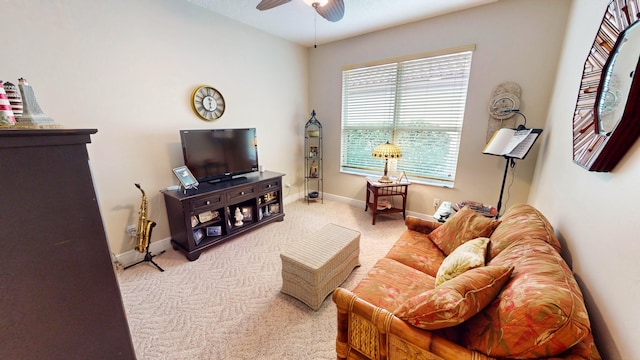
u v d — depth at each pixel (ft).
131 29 7.23
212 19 9.12
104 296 2.33
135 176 7.82
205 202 8.26
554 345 2.32
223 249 8.80
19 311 1.91
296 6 8.66
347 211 12.62
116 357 2.46
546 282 2.76
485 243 4.81
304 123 14.12
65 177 2.01
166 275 7.30
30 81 5.78
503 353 2.58
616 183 2.88
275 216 11.08
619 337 2.44
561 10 7.43
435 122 10.47
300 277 6.01
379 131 12.04
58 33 6.05
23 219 1.86
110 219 7.41
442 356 2.87
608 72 3.34
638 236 2.30
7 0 5.35
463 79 9.52
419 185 11.27
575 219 4.21
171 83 8.32
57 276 2.06
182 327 5.49
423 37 9.91
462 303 2.86
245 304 6.17
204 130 8.78
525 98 8.39
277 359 4.78
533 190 8.30
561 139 5.86
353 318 3.80
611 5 3.53
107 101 7.02
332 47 12.53
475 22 8.80
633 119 2.51
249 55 10.63
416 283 4.83
